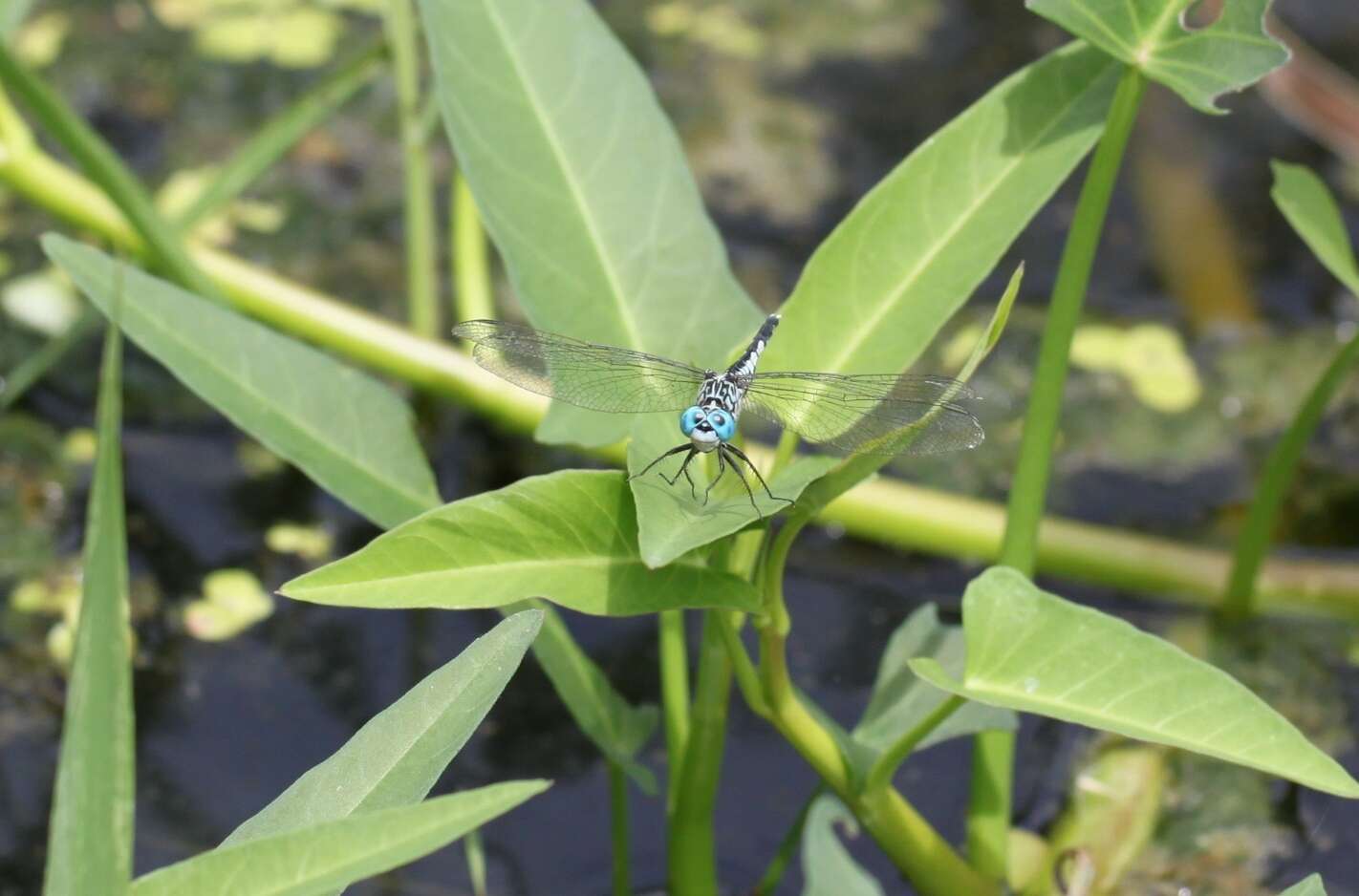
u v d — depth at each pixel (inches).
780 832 15.9
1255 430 18.1
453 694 13.5
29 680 16.6
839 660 16.8
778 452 14.7
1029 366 19.0
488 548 13.6
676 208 15.0
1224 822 16.0
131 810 12.7
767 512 13.5
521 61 14.9
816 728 14.5
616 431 14.6
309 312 17.7
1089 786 16.1
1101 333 19.3
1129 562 17.1
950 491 17.9
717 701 14.7
